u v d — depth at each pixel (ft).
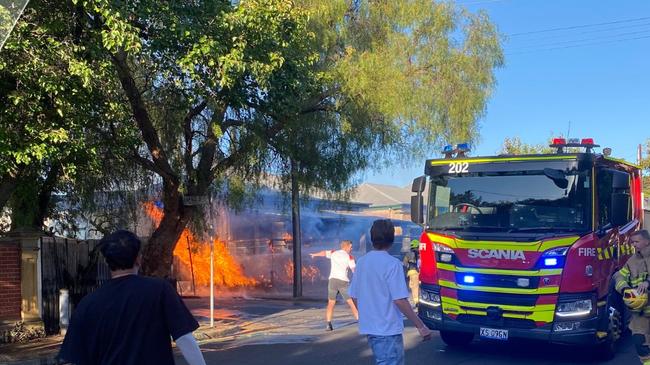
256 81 35.42
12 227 43.39
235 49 32.63
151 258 45.37
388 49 53.57
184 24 31.91
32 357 32.37
